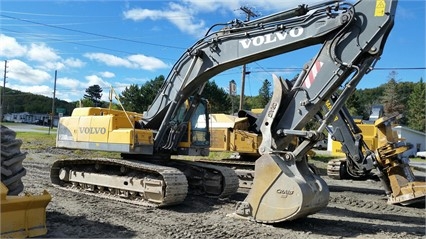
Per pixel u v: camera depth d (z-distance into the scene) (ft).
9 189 19.94
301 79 24.89
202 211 27.84
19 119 313.32
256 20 26.66
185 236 21.12
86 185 33.24
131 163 30.14
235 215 25.41
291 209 22.57
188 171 35.19
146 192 29.07
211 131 46.62
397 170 34.24
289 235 21.85
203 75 29.35
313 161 81.15
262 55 26.58
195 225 23.49
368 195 39.99
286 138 24.91
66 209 26.27
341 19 22.98
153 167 29.27
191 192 34.53
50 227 21.16
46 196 18.43
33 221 18.28
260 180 24.16
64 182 35.19
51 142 96.37
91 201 29.71
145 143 30.58
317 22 23.93
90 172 33.22
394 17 22.52
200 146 34.99
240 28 27.22
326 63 23.54
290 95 24.95
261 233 21.97
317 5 24.22
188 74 29.99
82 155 64.69
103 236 20.22
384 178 35.12
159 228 22.61
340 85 23.68
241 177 42.75
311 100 23.80
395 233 23.56
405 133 173.47
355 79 22.99
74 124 33.88
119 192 31.04
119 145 30.32
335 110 23.68
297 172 23.49
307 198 22.59
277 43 25.43
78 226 21.93
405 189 33.40
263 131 24.79
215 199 32.63
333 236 22.16
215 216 26.14
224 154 70.79
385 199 37.42
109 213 25.91
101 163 32.48
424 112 265.95
